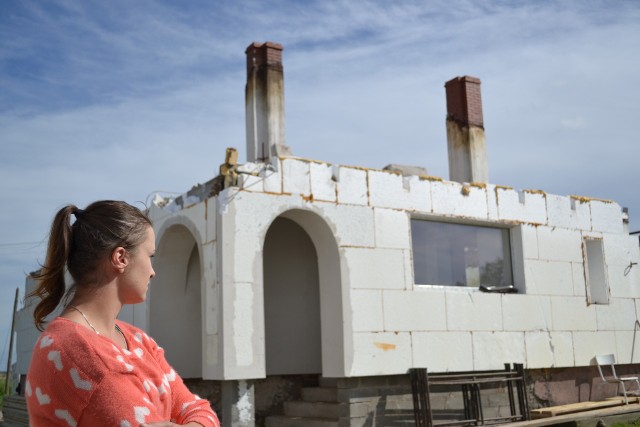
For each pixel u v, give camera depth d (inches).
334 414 411.5
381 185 430.9
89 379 58.4
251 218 383.9
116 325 69.8
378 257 420.8
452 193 461.4
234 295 372.5
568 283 506.6
